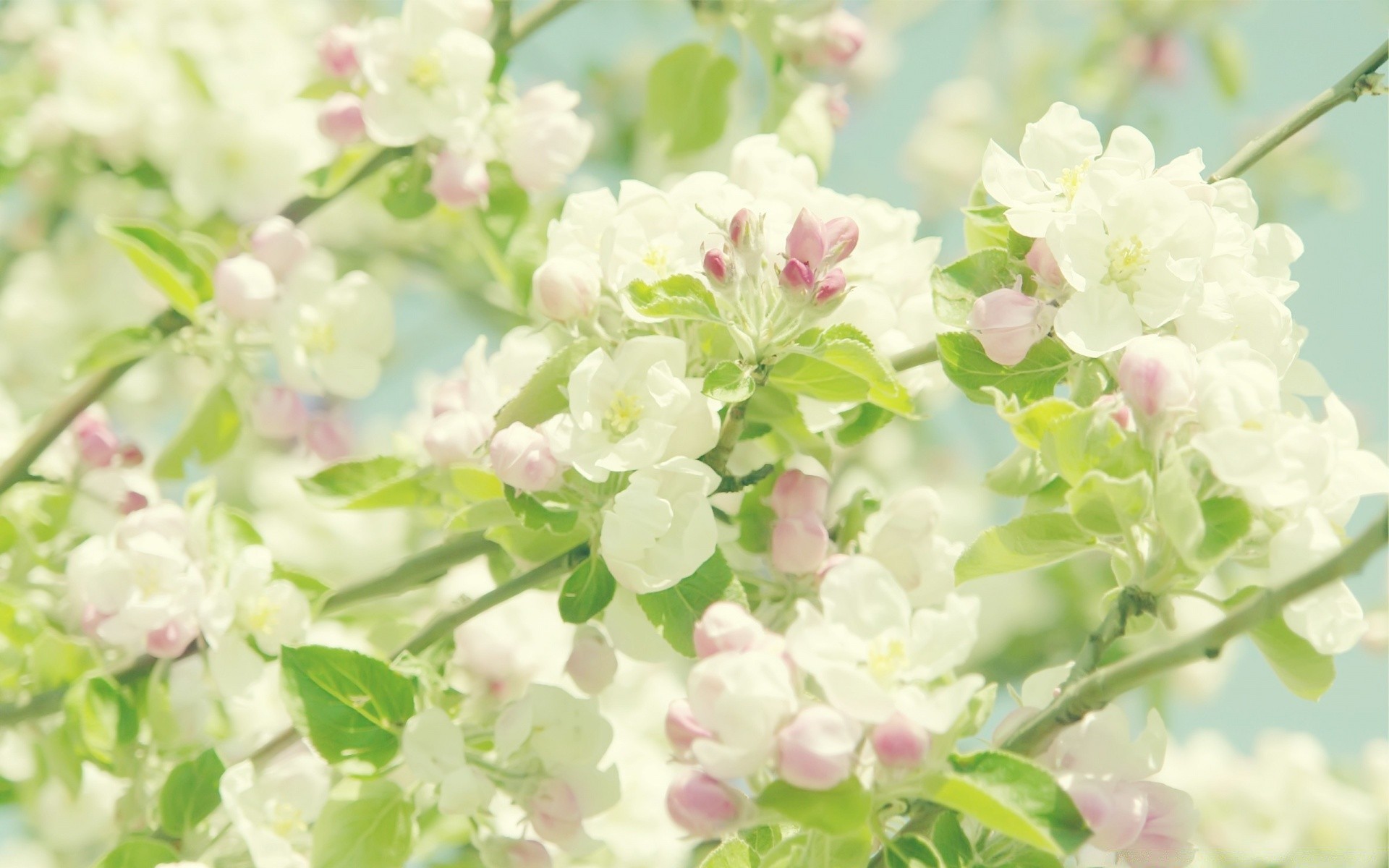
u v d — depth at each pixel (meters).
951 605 1.26
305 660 1.33
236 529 1.40
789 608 1.35
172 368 1.90
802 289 1.30
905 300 1.38
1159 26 1.99
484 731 1.36
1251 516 1.27
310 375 1.47
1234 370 1.28
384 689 1.33
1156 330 1.31
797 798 1.25
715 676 1.25
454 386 1.40
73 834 1.46
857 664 1.26
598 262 1.35
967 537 1.83
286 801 1.36
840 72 2.16
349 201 1.81
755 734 1.25
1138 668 1.25
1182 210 1.30
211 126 1.57
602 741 1.35
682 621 1.32
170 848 1.35
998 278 1.33
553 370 1.32
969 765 1.25
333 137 1.47
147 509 1.39
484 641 1.38
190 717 1.40
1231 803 1.70
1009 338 1.31
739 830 1.32
